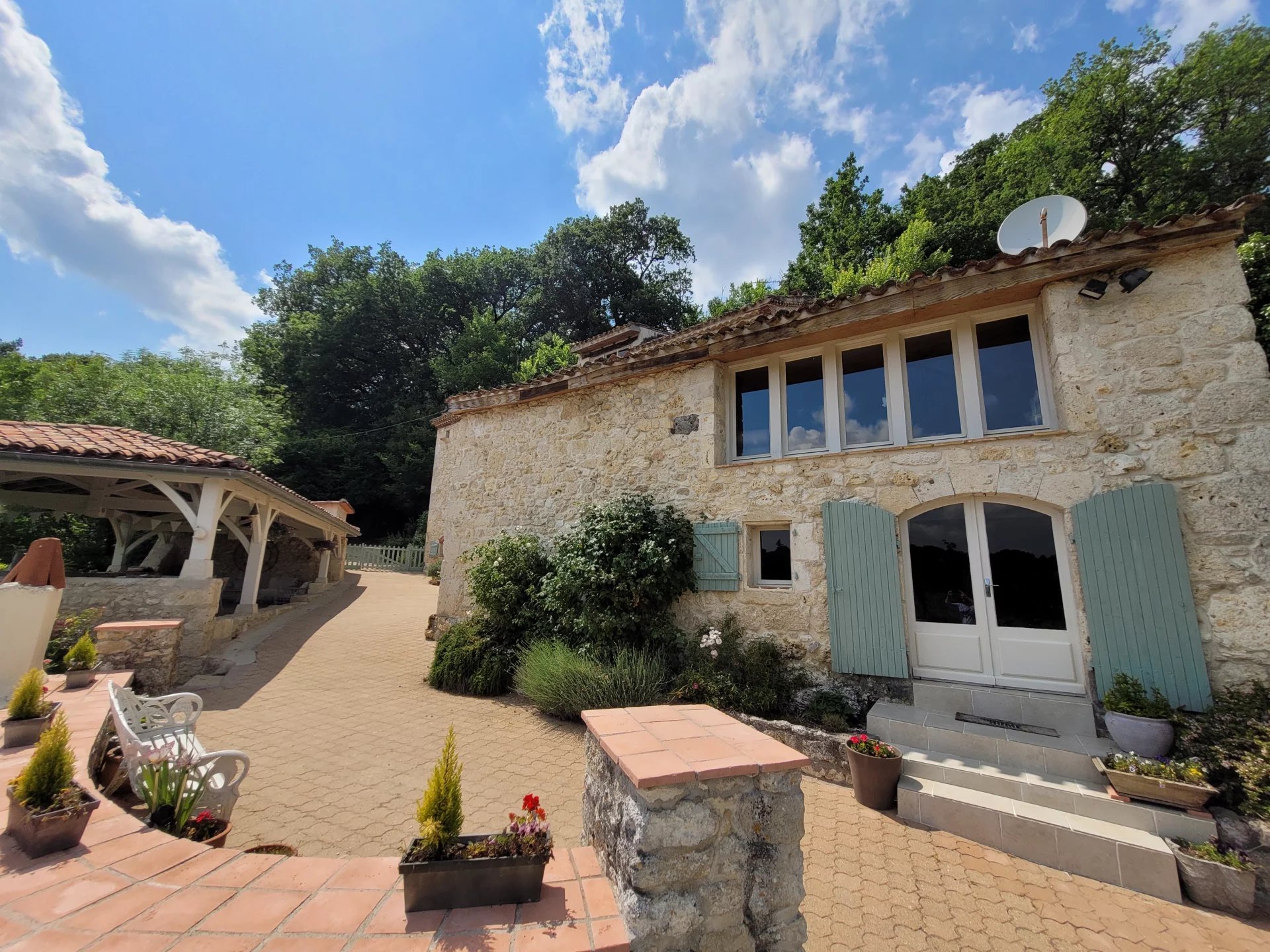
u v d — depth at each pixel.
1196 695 3.82
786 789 2.04
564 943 1.63
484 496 9.12
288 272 33.12
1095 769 3.69
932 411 5.60
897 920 2.75
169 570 14.75
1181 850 3.05
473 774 4.34
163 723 3.76
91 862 2.13
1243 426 3.98
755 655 5.54
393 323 28.94
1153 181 15.71
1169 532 4.05
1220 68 16.12
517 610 7.42
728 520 6.23
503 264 31.00
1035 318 5.16
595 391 7.93
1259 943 2.63
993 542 4.93
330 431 27.55
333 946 1.60
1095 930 2.71
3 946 1.61
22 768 3.05
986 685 4.75
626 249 29.66
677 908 1.74
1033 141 15.81
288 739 5.06
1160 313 4.39
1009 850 3.40
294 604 12.27
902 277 13.55
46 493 8.80
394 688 7.01
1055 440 4.64
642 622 6.23
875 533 5.22
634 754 1.99
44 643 4.66
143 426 15.74
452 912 1.79
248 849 3.07
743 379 6.95
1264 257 5.11
